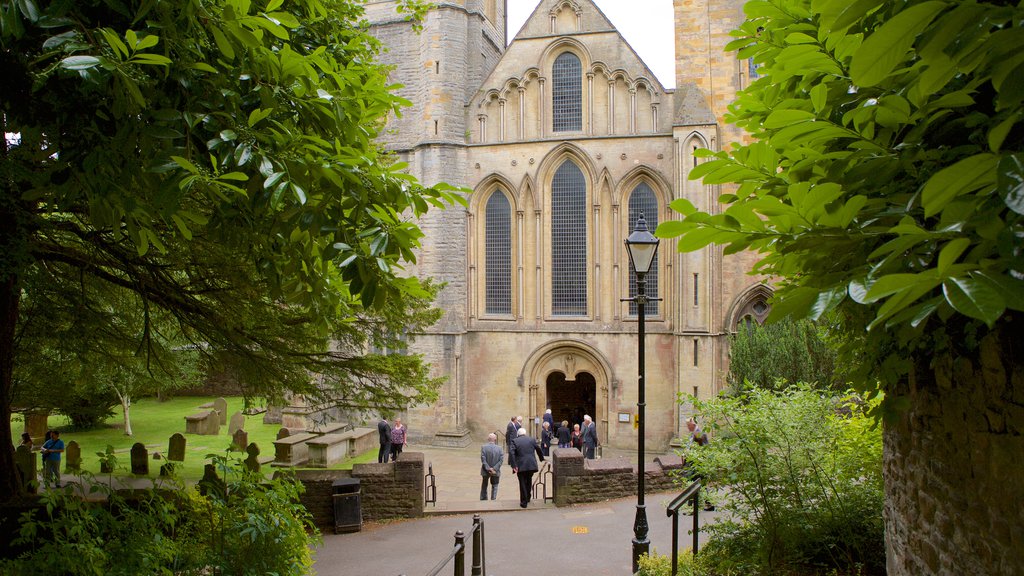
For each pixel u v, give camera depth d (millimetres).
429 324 17078
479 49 33469
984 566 4445
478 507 18219
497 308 32312
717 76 29984
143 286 11922
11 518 9898
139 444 20938
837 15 2369
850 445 9531
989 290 2021
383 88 8273
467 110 32250
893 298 2221
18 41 5551
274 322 13867
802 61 3619
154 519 7773
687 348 29094
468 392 32094
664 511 16734
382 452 25578
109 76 5172
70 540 7133
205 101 6285
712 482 10508
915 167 3852
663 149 30234
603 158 30797
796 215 2967
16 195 7895
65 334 13195
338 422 31500
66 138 5871
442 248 31312
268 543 8047
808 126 3348
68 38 5125
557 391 37312
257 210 6246
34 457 18906
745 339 26109
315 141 6340
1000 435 4133
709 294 28906
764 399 10008
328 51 9172
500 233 32188
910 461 6035
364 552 14305
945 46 2213
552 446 30953
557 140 31109
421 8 12953
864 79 2256
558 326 31281
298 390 15359
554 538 14828
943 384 5027
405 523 17016
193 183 5789
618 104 30969
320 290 7754
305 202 5707
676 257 29875
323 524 16297
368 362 15891
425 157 31688
